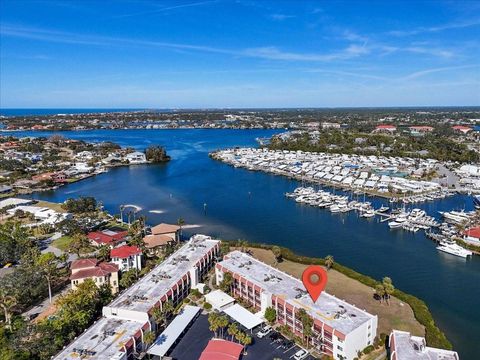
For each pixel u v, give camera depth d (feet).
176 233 584.81
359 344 315.99
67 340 319.06
